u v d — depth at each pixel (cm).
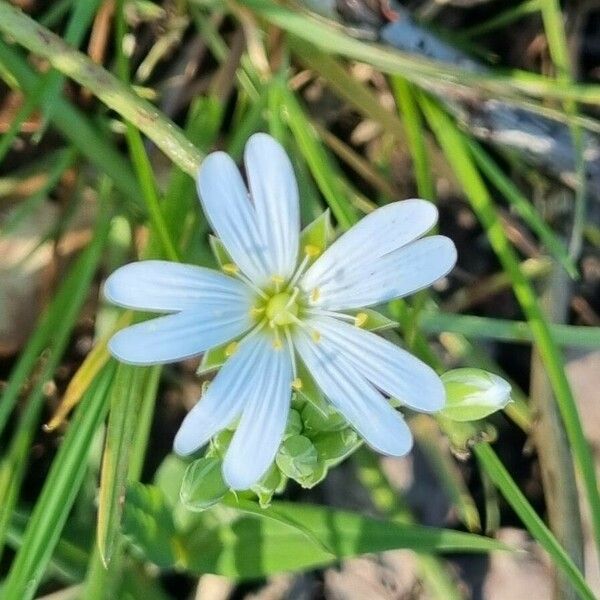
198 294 5
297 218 6
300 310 6
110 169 7
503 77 7
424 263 6
